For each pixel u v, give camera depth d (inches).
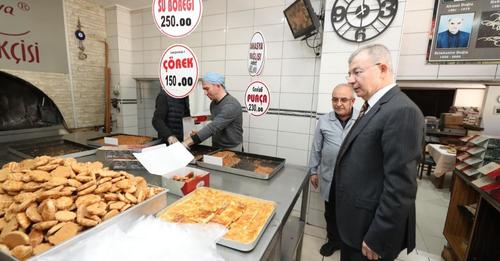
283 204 44.7
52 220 28.7
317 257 79.0
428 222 101.7
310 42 96.1
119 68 134.3
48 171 38.5
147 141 84.4
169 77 60.7
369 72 42.3
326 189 78.0
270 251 33.8
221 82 77.1
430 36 78.5
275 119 108.0
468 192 76.4
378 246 39.8
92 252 26.5
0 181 37.1
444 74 79.3
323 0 90.2
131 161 58.9
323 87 87.0
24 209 29.8
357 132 44.1
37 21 108.7
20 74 105.3
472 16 72.9
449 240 75.5
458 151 79.7
